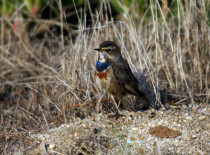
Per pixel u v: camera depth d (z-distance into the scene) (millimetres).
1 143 9805
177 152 8555
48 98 11898
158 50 12969
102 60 10586
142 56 11578
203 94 11797
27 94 13562
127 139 9102
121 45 12422
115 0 15945
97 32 13188
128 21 12805
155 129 9539
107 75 10484
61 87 12047
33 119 10969
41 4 16141
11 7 16484
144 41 13461
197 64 12477
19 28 15961
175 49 12891
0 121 11570
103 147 8984
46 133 9992
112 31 13703
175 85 12633
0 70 14633
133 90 10758
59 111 11273
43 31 16203
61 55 14219
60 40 16094
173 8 14812
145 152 8648
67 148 9031
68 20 16453
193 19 12859
